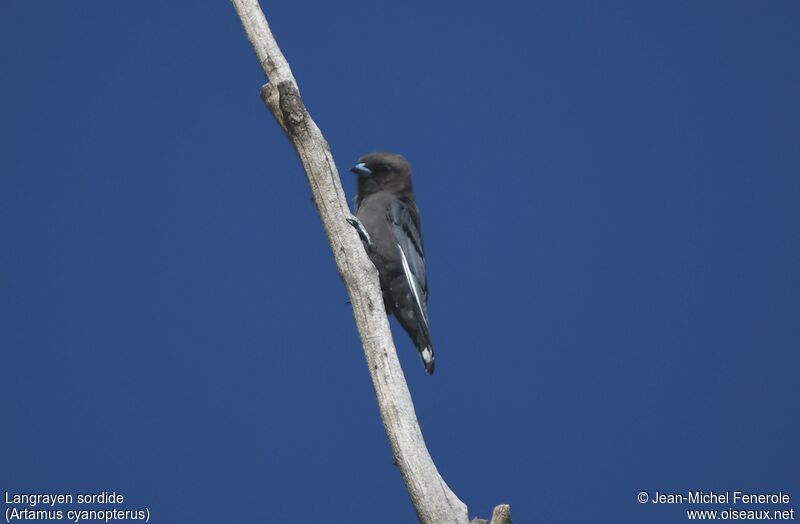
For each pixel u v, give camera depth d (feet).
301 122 38.14
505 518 34.09
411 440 35.96
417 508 35.27
